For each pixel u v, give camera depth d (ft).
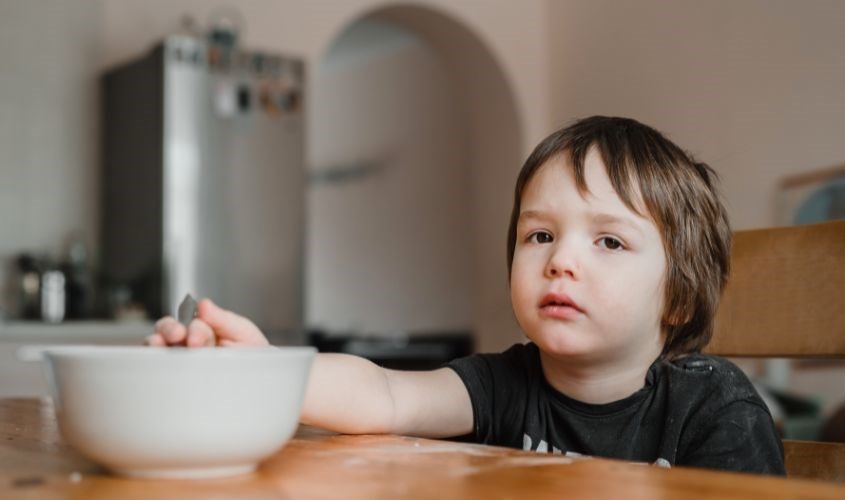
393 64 21.20
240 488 1.44
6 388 8.80
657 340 2.84
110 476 1.57
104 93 11.21
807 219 10.67
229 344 2.10
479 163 15.55
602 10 13.88
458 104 19.26
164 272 9.86
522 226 2.78
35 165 10.77
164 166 9.96
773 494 1.38
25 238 10.64
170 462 1.51
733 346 3.29
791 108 10.98
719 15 12.00
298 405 1.66
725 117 11.84
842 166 10.33
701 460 2.54
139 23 11.35
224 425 1.51
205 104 10.32
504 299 14.94
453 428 2.85
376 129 21.70
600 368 2.74
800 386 10.98
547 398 2.91
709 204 2.96
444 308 19.60
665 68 12.79
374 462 1.75
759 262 3.28
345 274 22.48
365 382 2.48
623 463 1.73
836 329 3.09
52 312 10.17
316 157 23.48
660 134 2.99
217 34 10.69
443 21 14.38
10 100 10.66
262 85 10.81
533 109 14.74
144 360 1.48
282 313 10.78
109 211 11.04
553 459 1.80
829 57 10.57
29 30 10.82
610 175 2.67
